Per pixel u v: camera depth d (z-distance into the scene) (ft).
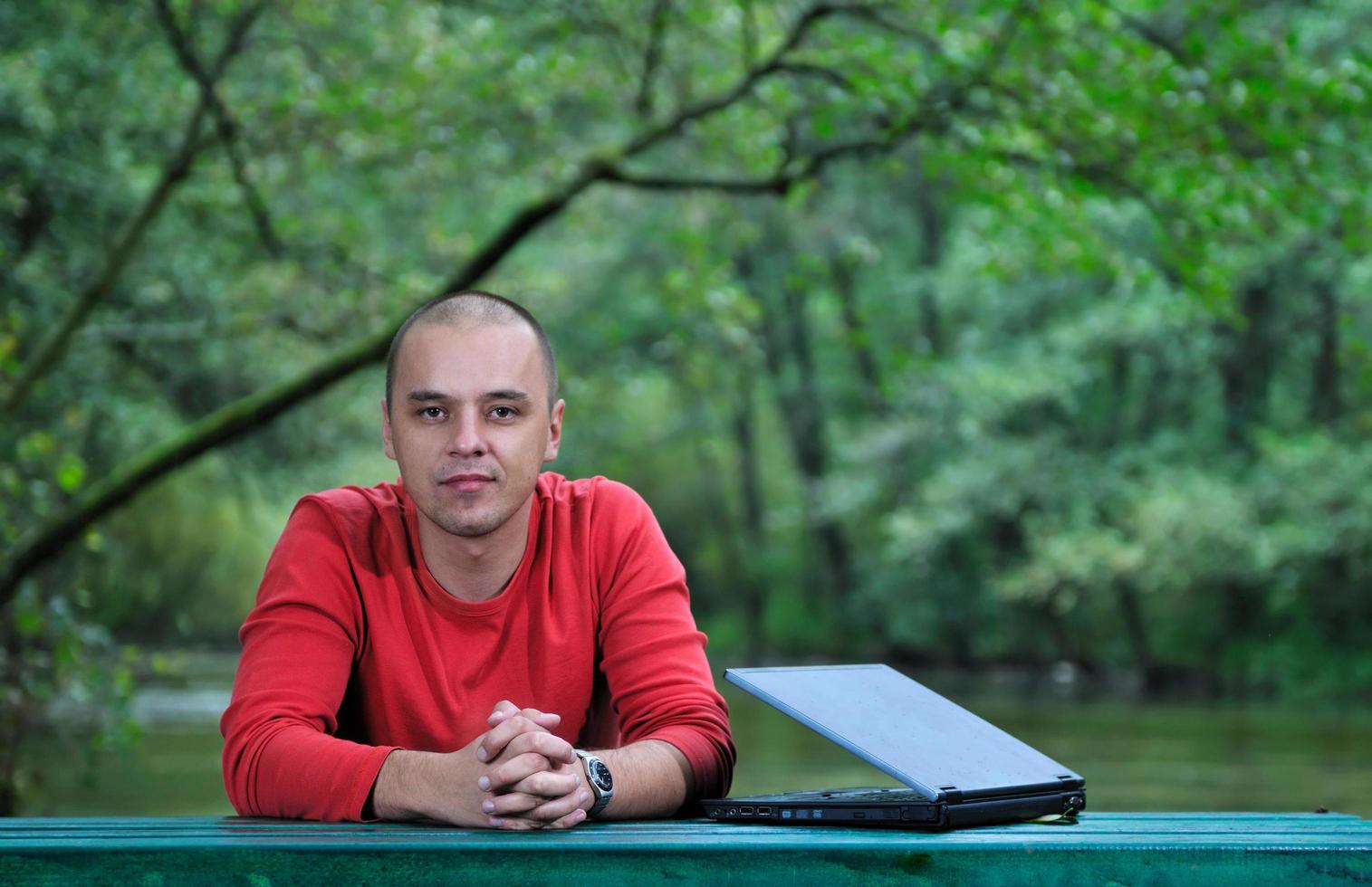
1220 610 78.54
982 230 33.27
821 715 6.22
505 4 32.37
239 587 61.57
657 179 29.45
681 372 36.86
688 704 7.22
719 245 45.93
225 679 65.92
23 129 29.84
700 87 34.35
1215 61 26.99
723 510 113.91
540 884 5.32
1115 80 26.63
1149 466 76.43
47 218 31.86
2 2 29.84
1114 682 82.33
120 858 5.22
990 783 6.15
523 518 7.25
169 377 37.22
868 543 102.68
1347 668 69.26
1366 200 26.58
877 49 28.94
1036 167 27.86
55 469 24.85
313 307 32.42
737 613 113.29
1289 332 74.84
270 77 32.63
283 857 5.27
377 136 31.89
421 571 7.30
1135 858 5.38
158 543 57.26
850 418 101.45
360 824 6.23
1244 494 68.03
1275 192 26.13
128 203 32.40
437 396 6.91
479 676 7.28
